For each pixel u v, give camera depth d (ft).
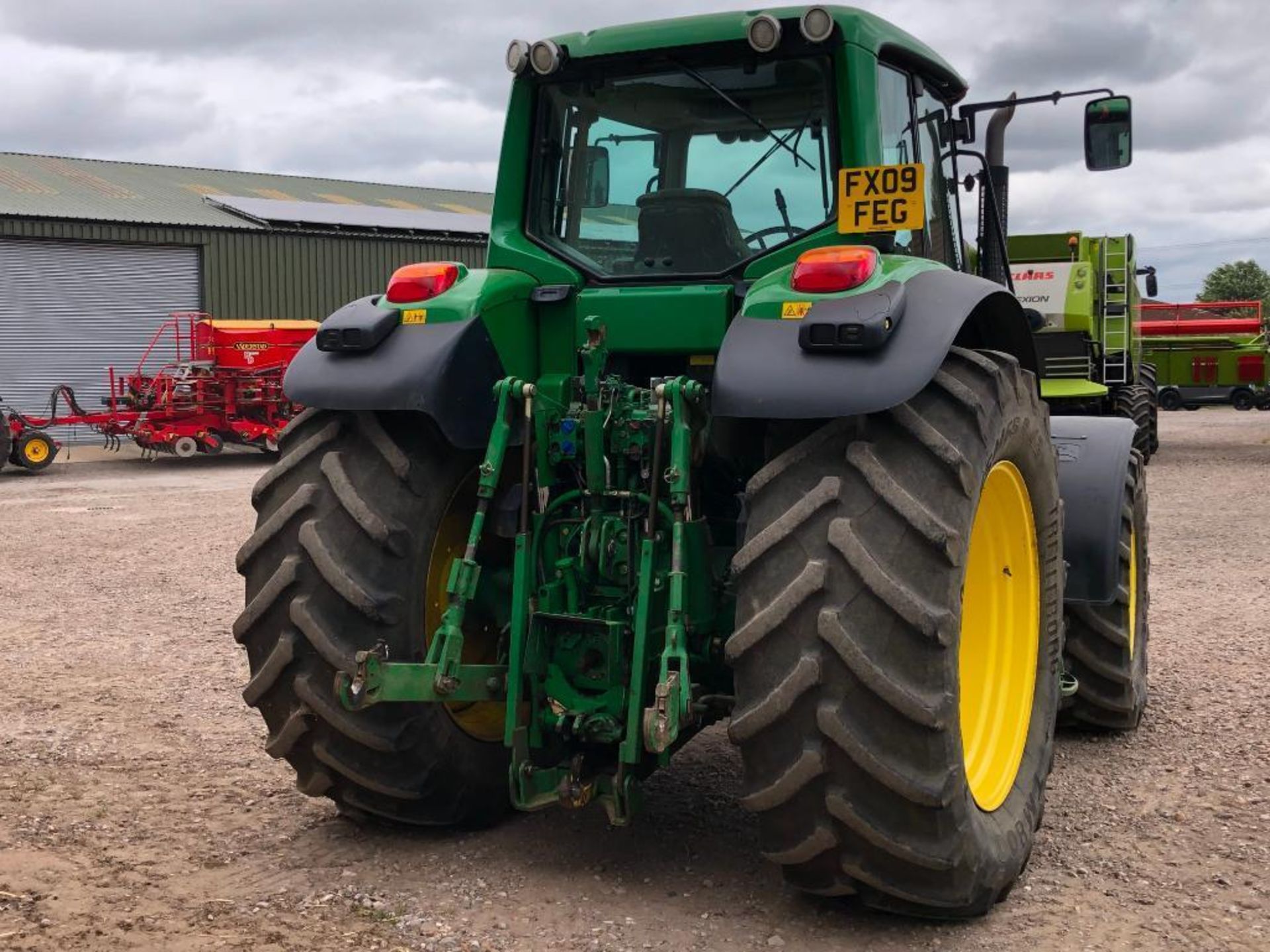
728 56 11.89
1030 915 10.17
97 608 24.41
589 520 10.88
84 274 77.71
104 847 11.65
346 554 10.91
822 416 9.22
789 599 9.21
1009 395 10.48
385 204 105.81
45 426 56.13
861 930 9.88
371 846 11.71
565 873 11.03
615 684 10.53
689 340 11.35
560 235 12.48
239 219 83.97
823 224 11.58
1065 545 14.14
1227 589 25.16
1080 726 15.53
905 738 9.12
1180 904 10.36
